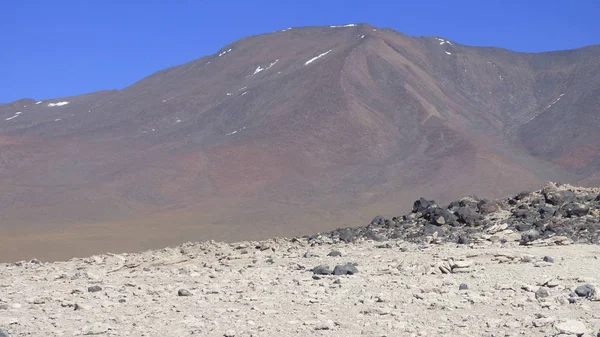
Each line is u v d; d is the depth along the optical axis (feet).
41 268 81.71
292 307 44.91
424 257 67.87
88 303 48.65
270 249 88.84
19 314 45.70
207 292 52.16
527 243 77.15
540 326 37.37
